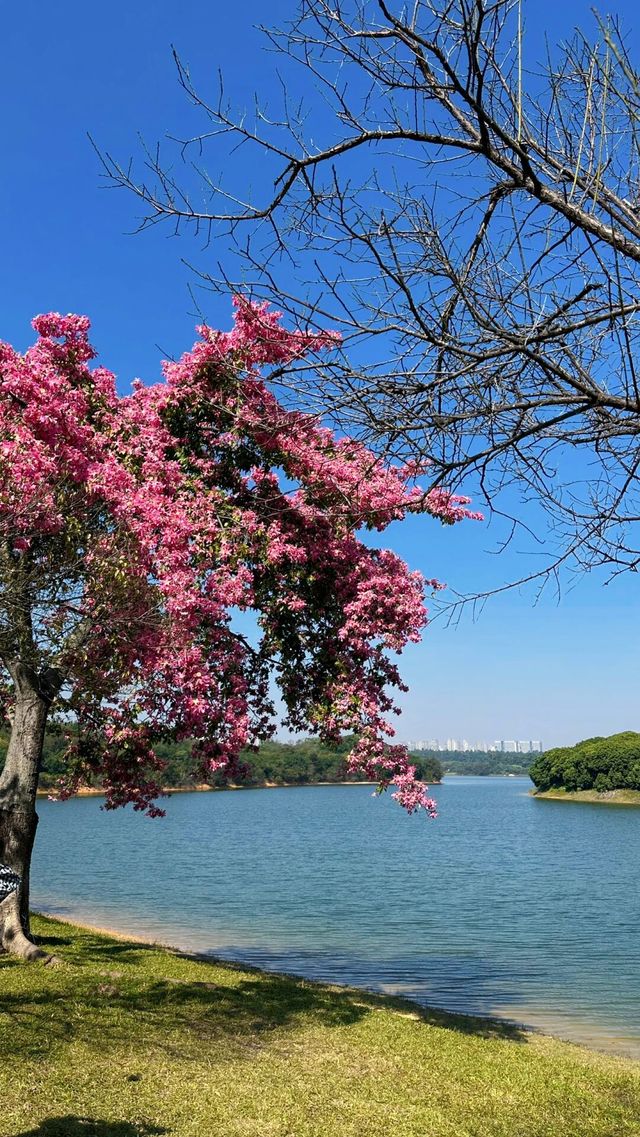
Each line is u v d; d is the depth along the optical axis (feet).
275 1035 35.76
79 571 36.73
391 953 78.69
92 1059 29.63
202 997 40.50
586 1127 27.99
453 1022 45.37
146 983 41.93
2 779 47.93
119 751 52.47
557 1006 58.90
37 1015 33.81
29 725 48.19
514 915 106.32
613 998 61.26
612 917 105.19
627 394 15.80
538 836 275.39
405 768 43.55
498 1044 39.37
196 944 80.94
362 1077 31.12
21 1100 25.44
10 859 46.65
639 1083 34.60
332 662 46.14
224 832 280.92
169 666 41.11
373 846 229.25
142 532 40.42
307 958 75.25
